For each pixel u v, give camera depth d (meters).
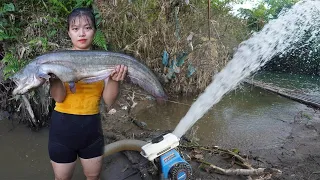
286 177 3.57
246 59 6.91
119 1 5.64
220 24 7.02
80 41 2.64
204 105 5.75
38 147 4.36
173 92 6.23
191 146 4.18
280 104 5.94
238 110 5.64
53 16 5.30
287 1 8.70
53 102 4.82
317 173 3.66
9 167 3.87
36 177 3.67
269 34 7.58
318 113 5.50
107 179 3.60
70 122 2.73
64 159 2.79
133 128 4.86
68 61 2.41
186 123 5.05
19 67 4.68
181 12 6.21
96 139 2.86
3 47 4.98
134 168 3.77
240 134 4.69
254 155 4.07
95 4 5.46
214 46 6.34
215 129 4.86
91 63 2.46
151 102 5.84
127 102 5.69
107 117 5.15
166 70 5.96
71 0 5.43
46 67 2.36
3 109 5.07
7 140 4.51
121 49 5.66
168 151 3.19
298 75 7.92
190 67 6.09
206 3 6.72
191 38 5.93
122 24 5.66
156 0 5.96
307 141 4.47
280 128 4.90
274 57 8.02
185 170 3.17
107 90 2.69
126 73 2.55
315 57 7.94
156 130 4.76
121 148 3.91
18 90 2.42
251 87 6.89
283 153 4.12
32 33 5.04
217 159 3.95
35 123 4.79
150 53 5.93
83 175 3.71
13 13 5.11
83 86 2.70
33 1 5.33
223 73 6.57
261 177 3.53
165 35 5.92
